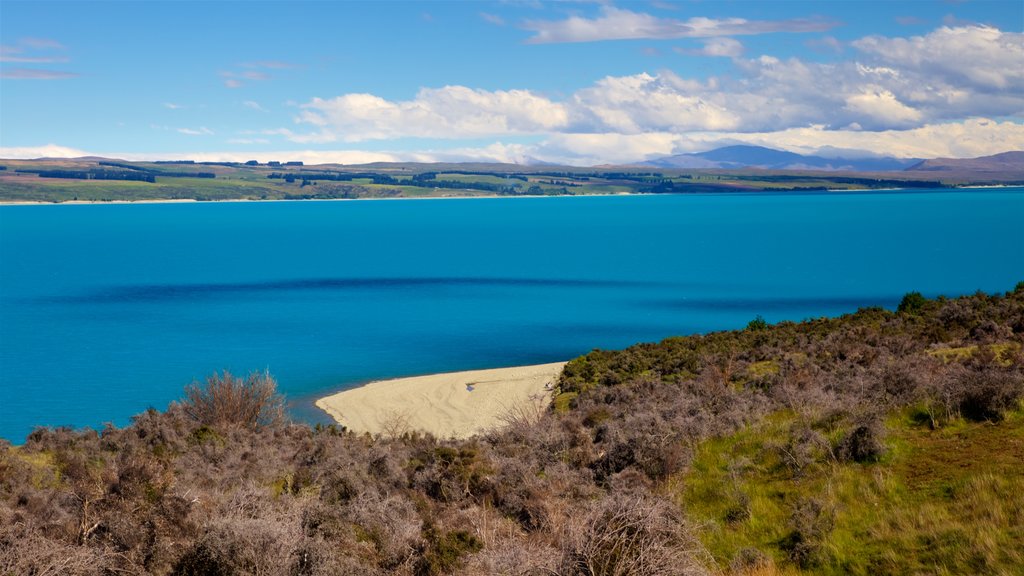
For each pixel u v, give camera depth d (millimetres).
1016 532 10477
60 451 22266
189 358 65125
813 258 163875
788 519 12797
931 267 141500
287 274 143000
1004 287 110250
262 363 62438
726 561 11844
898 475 13438
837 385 21984
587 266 152625
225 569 10344
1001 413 15109
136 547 11547
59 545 11141
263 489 14484
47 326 84562
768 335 47125
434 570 11906
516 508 15031
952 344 32656
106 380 56625
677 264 154750
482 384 50156
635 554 9898
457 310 95062
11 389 53656
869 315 47969
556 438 20203
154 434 25359
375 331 79125
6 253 195000
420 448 20734
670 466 16156
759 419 18875
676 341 52156
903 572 10461
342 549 11383
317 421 42719
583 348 67875
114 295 113688
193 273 146375
